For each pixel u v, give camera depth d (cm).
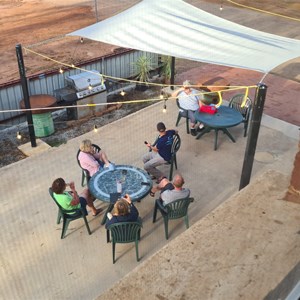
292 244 211
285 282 193
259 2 2147
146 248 536
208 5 2038
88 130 940
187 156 759
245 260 201
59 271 500
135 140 815
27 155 808
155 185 662
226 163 739
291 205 240
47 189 662
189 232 221
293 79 1239
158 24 827
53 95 1002
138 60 1154
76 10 1956
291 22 1800
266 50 730
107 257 522
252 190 256
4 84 913
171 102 989
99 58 1086
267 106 1055
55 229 571
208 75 1270
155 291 186
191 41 762
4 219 592
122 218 485
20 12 1912
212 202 633
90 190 561
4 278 490
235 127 862
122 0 2148
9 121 958
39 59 1325
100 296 185
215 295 182
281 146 800
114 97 1118
